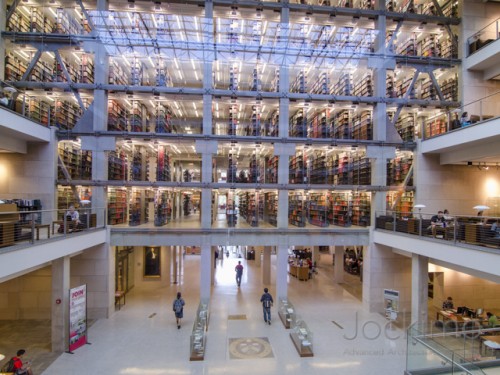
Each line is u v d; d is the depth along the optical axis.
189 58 12.50
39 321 10.48
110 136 11.97
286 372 7.36
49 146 11.41
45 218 11.20
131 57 12.70
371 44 13.08
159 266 14.68
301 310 11.67
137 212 13.32
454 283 12.53
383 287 11.93
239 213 20.83
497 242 6.98
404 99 12.98
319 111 14.35
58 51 11.93
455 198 12.95
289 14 12.79
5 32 11.46
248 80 15.77
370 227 12.32
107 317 10.88
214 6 12.46
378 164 12.91
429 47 13.90
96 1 11.98
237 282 14.51
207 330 9.73
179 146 14.32
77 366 7.59
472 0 13.11
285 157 12.74
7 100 9.57
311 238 12.39
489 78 12.88
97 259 11.10
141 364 7.70
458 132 10.81
